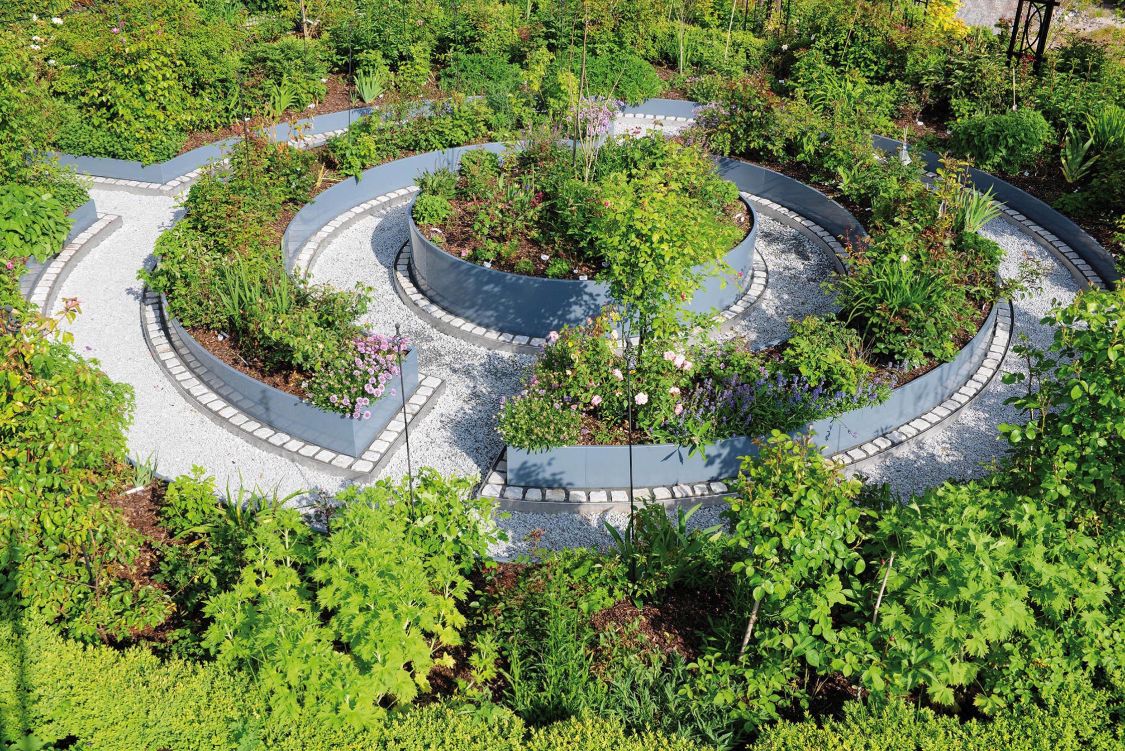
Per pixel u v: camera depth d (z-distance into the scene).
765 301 12.90
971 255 12.14
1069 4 19.61
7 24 17.94
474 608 7.44
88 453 7.08
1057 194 14.49
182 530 7.94
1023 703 6.12
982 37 17.70
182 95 15.69
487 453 10.09
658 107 18.14
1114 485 6.82
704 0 20.58
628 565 7.70
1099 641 6.15
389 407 10.29
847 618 6.75
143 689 6.22
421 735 5.97
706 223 9.84
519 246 12.45
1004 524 6.82
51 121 15.05
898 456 10.10
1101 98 15.27
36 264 12.94
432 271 12.41
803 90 16.77
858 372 9.85
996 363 11.42
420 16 18.20
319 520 9.02
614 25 18.88
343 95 17.73
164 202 14.95
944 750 5.88
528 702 6.50
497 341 11.86
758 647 6.59
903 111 16.77
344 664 6.04
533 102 17.19
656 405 9.38
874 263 11.86
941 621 5.87
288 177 14.05
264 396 10.04
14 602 6.95
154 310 12.12
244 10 20.62
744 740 6.34
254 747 5.84
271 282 11.01
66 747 6.37
